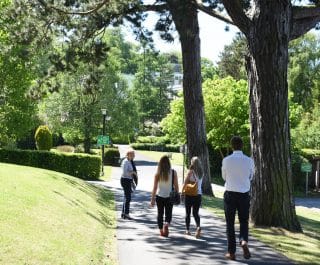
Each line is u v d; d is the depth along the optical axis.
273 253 9.79
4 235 7.86
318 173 46.19
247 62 13.61
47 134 47.72
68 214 11.80
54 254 7.80
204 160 26.05
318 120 55.81
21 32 22.28
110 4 21.55
